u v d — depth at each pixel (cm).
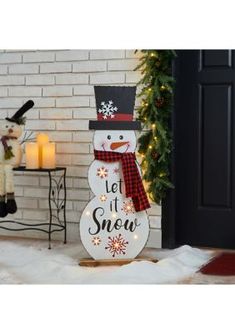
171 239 541
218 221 538
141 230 487
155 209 542
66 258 505
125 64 545
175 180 543
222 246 538
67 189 570
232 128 531
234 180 532
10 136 548
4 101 589
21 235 587
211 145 536
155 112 519
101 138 482
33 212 582
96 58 554
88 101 560
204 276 458
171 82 528
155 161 526
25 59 579
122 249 486
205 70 534
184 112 540
